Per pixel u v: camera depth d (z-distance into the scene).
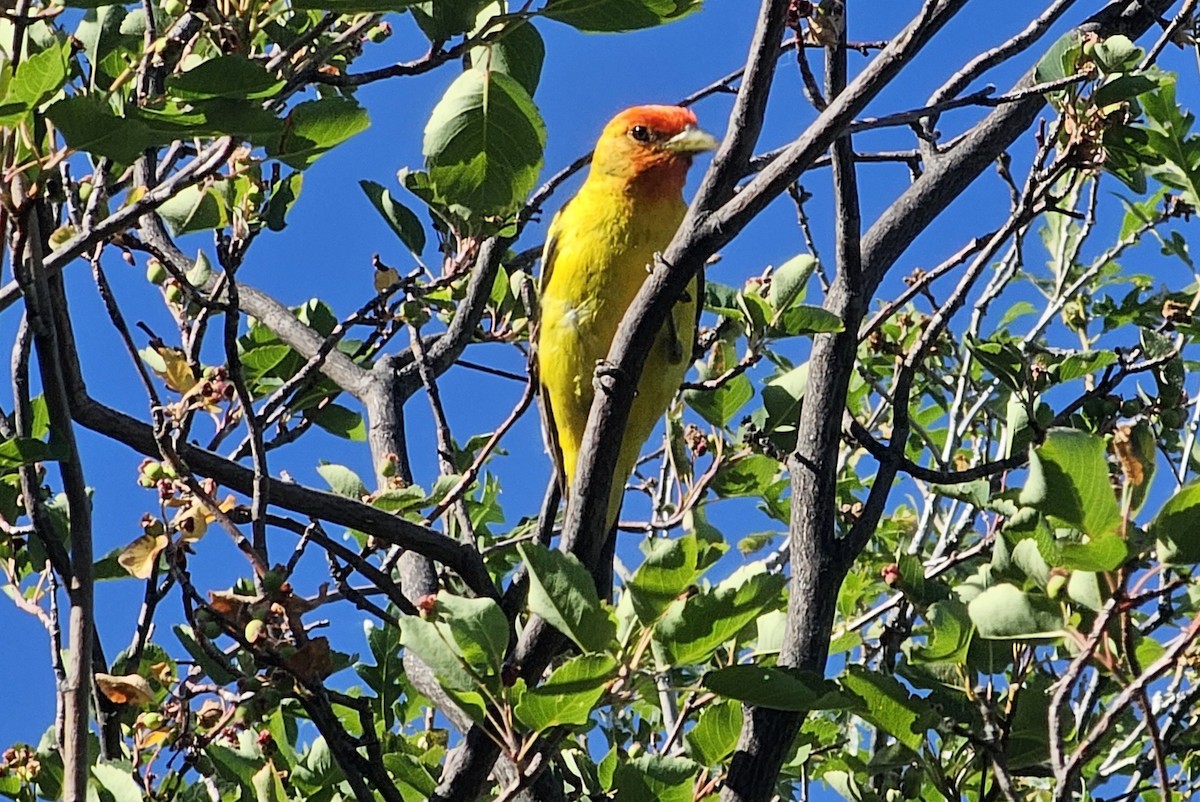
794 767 9.04
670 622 5.45
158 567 6.73
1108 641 5.73
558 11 5.45
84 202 6.74
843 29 7.65
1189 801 7.87
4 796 7.23
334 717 5.96
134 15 6.93
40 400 7.94
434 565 8.86
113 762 6.47
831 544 7.76
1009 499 8.05
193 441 7.93
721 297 9.30
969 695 6.75
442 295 9.12
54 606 6.66
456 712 7.36
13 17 4.82
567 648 6.73
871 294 8.42
